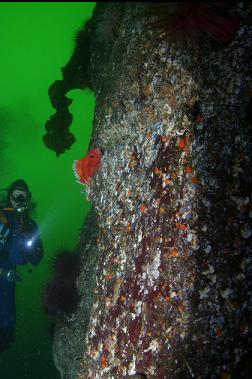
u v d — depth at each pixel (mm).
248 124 1295
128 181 1771
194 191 1366
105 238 1933
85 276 2117
